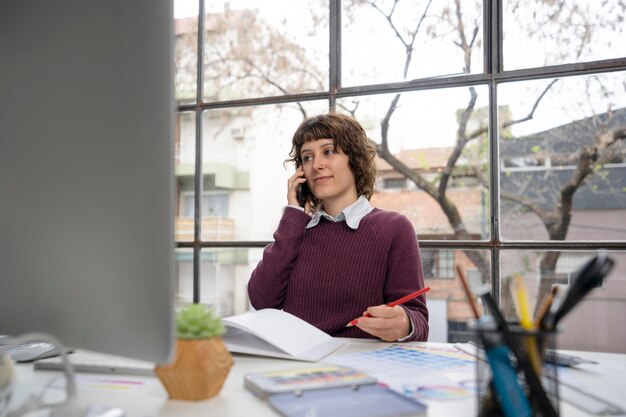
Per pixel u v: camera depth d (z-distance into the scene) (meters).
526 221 3.25
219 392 0.59
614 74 1.83
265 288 1.35
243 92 2.46
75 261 0.57
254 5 2.48
